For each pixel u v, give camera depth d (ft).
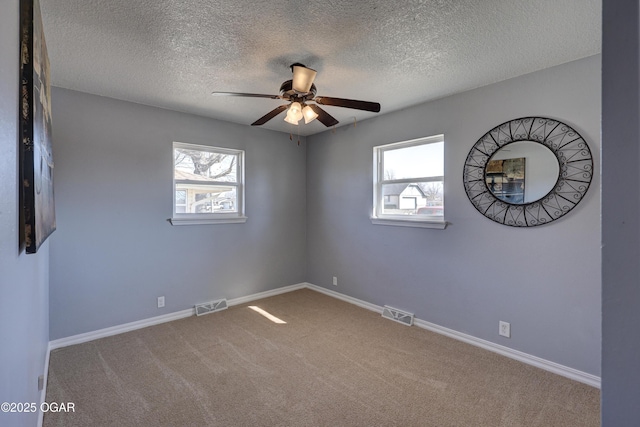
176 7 5.43
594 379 7.09
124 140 9.91
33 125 3.28
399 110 10.93
